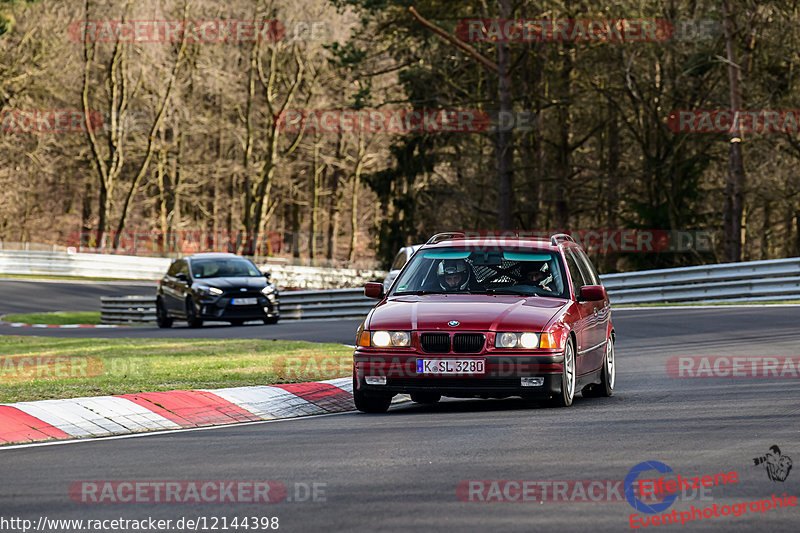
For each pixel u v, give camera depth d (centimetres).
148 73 18712
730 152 11288
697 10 11975
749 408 2919
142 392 3297
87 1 17400
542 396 2986
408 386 3009
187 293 8175
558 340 3011
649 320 6606
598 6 11881
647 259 12638
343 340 6012
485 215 14650
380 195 14200
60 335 7381
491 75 14100
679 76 12862
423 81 13362
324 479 2019
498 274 3344
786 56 11462
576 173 14188
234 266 8475
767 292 7762
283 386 3516
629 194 14700
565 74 13275
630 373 4194
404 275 3419
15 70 18062
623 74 12825
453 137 13975
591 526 1614
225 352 4934
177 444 2530
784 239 17062
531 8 12300
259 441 2545
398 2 11944
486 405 3291
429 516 1691
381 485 1945
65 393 3266
